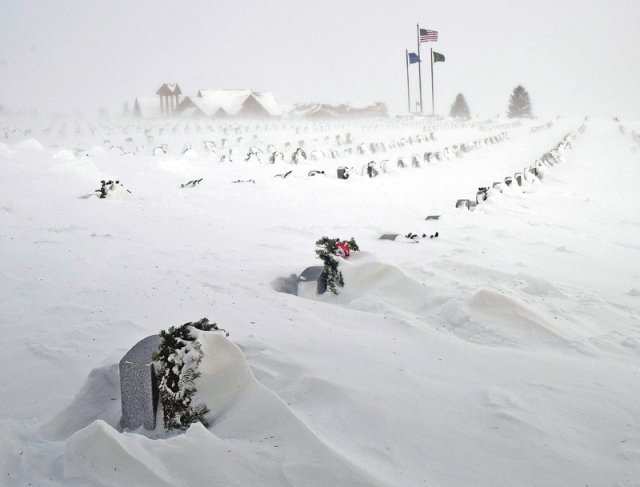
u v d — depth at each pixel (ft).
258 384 17.93
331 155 139.85
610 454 15.37
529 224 58.39
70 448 14.57
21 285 31.63
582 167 118.42
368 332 24.80
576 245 48.26
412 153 157.28
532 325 24.95
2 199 57.77
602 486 14.01
